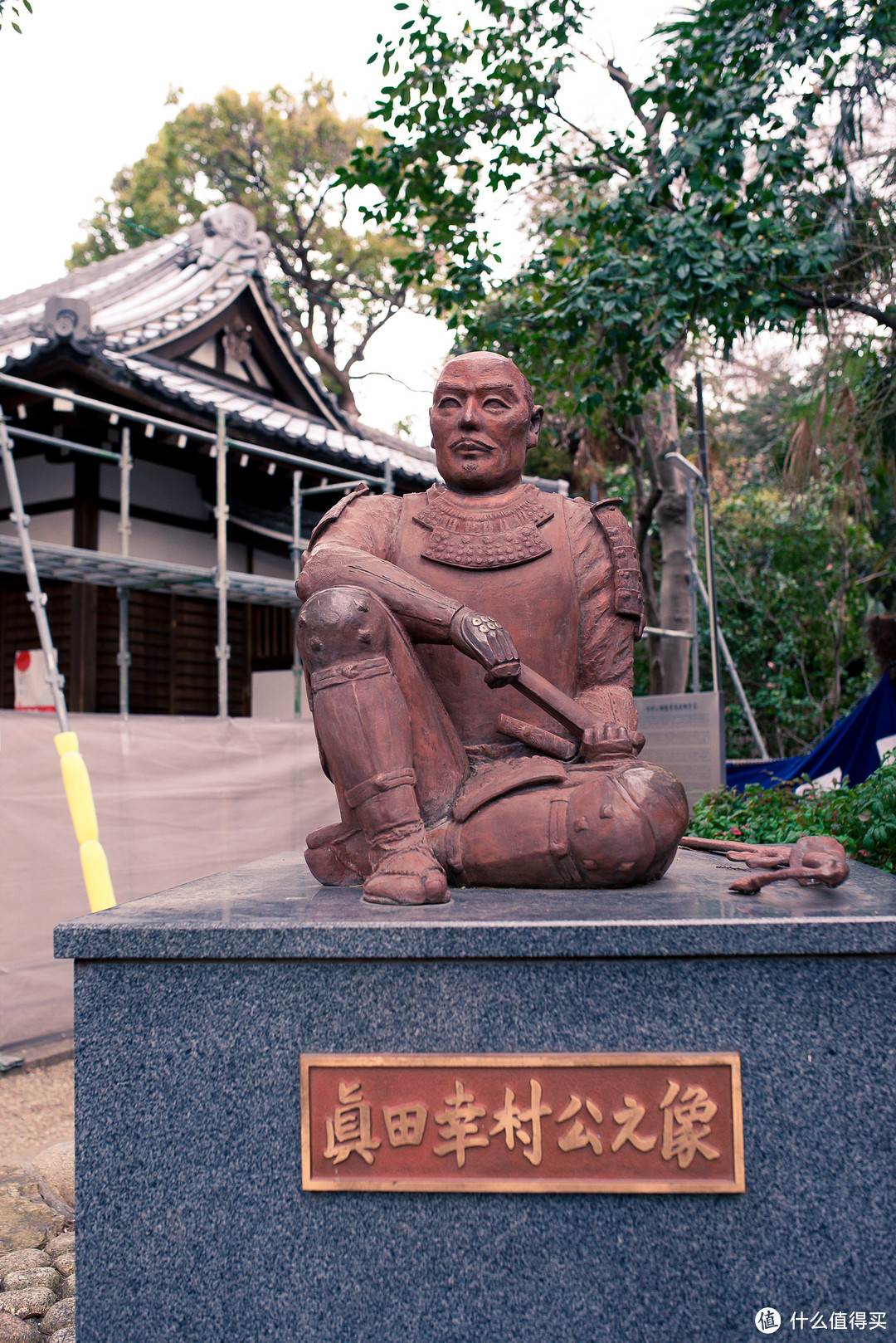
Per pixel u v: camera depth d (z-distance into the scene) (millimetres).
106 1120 1924
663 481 10516
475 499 2664
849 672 13117
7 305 12258
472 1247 1841
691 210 5809
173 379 8672
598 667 2600
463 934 1862
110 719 5660
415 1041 1882
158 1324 1879
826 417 7391
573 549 2639
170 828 5867
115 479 8078
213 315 9398
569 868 2195
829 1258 1796
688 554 10461
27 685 8016
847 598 12586
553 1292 1821
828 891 2229
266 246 10227
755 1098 1830
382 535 2639
